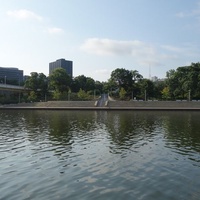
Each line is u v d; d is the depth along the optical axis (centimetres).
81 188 1516
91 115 6738
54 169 1891
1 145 2775
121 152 2405
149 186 1533
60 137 3222
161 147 2602
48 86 13500
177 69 11606
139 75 14150
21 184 1593
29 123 4841
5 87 11894
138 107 9181
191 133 3444
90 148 2583
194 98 10812
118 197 1384
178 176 1703
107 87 14462
